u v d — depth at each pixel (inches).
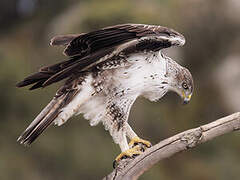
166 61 373.4
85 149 749.9
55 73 336.2
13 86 783.1
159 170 797.9
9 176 722.8
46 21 983.6
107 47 333.4
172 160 834.8
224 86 906.7
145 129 803.4
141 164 326.3
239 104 891.4
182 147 318.3
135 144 369.1
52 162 745.0
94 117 363.3
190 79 385.1
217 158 842.8
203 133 315.6
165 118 841.5
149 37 332.2
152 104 826.2
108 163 746.8
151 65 360.8
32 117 773.9
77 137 754.8
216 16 913.5
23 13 1059.9
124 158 352.5
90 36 325.4
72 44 329.7
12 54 853.8
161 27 339.6
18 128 764.6
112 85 356.8
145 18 853.8
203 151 851.4
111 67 354.0
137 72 357.4
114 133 366.9
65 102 352.2
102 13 858.8
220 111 896.9
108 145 759.1
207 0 911.0
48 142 748.0
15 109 773.9
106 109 362.0
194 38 915.4
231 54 924.6
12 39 975.6
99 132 767.7
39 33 973.8
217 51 926.4
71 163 745.0
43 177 735.7
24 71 809.5
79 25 867.4
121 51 345.4
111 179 330.6
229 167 825.5
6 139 755.4
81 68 331.9
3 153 735.7
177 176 818.2
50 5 1005.8
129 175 328.5
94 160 745.6
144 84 362.6
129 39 332.5
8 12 1055.0
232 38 920.3
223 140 858.8
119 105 362.6
